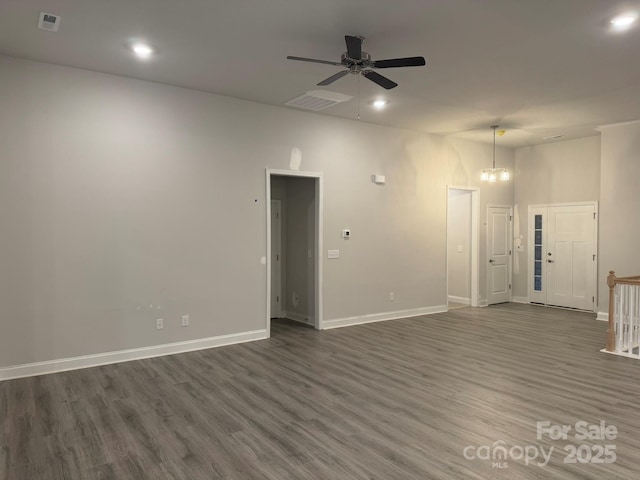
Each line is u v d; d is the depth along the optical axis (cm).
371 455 280
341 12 336
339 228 650
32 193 430
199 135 525
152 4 323
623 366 464
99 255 464
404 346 543
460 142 794
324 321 636
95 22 352
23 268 426
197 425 323
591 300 776
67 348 447
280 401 368
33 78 430
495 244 863
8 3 321
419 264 743
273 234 715
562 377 429
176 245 509
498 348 535
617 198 692
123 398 373
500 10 332
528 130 724
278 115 587
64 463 272
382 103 570
